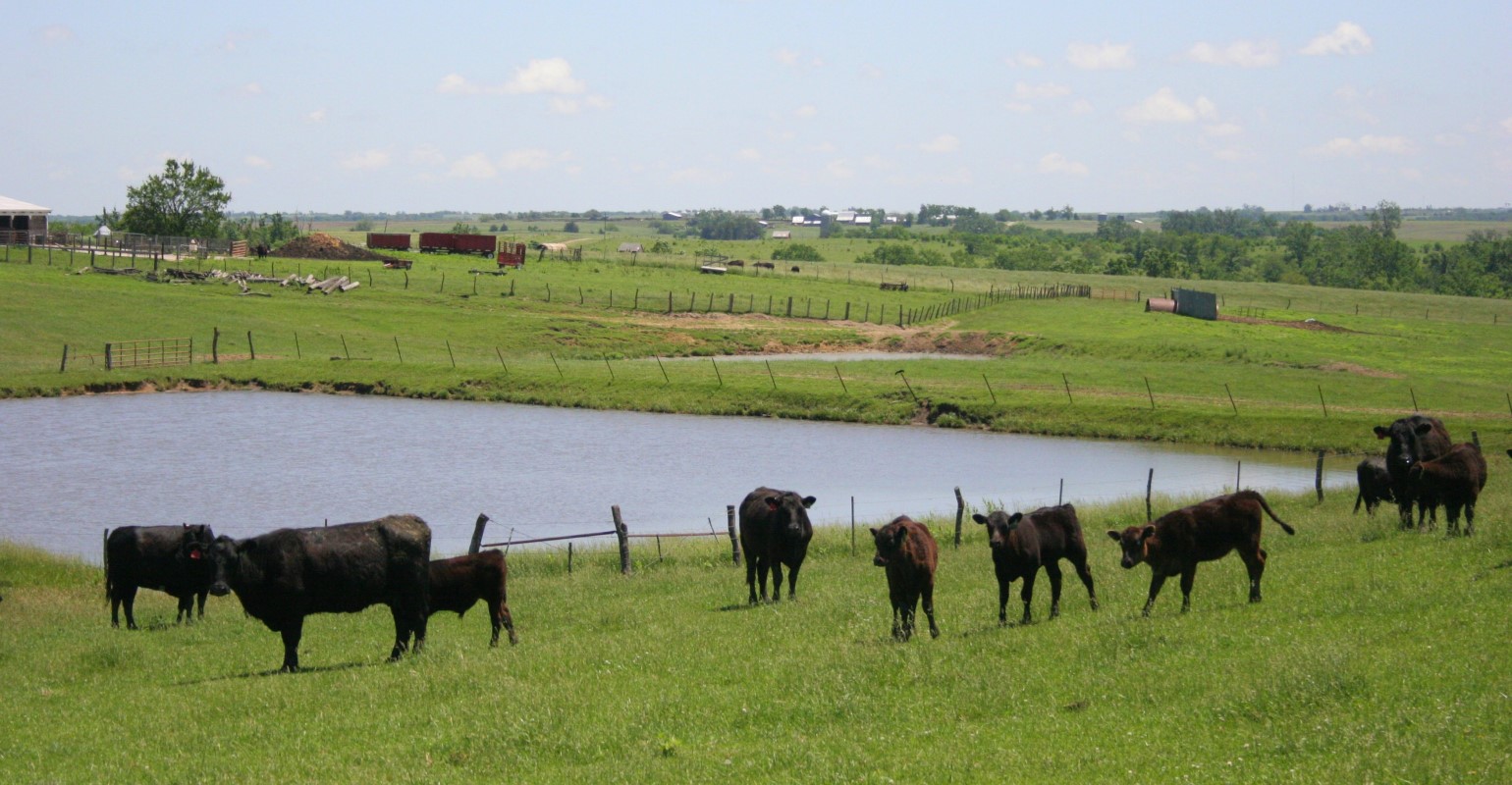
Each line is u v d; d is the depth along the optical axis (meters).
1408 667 12.36
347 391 66.44
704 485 42.50
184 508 37.75
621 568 26.11
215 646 19.52
